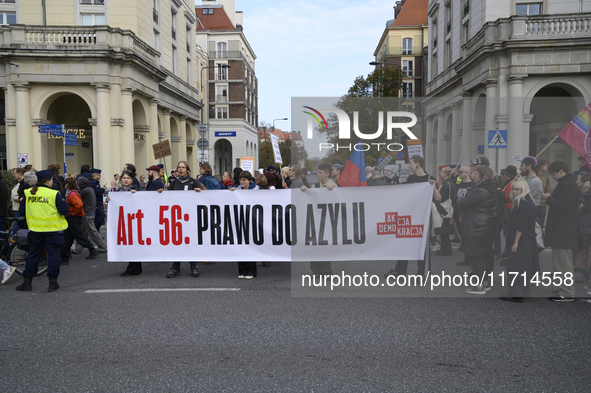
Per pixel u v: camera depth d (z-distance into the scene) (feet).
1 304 18.03
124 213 23.06
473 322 14.99
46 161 66.54
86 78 64.85
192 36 110.22
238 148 181.16
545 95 62.75
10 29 62.95
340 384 10.75
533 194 17.19
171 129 100.42
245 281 21.80
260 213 22.57
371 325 14.76
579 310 16.26
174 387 10.69
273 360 12.16
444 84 76.33
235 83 180.55
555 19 55.57
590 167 17.21
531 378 11.01
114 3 74.28
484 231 17.70
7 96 65.05
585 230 17.24
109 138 66.49
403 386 10.63
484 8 66.18
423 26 165.68
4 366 11.99
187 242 22.89
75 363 12.13
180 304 17.60
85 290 20.18
